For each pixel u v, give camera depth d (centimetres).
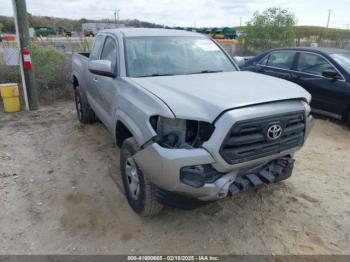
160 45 414
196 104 273
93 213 346
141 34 425
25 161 476
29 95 751
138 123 292
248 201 367
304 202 367
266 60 783
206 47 445
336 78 634
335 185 408
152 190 304
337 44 2145
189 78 354
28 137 577
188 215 341
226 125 255
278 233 315
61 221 334
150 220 333
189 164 257
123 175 348
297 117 301
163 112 268
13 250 294
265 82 344
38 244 301
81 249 295
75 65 628
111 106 388
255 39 1656
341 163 475
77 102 646
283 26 1609
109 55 436
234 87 315
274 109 279
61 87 895
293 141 307
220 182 272
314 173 440
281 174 322
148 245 299
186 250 293
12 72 873
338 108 634
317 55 679
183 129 269
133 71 372
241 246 297
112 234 314
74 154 498
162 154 260
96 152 504
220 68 419
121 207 355
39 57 889
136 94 316
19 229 322
